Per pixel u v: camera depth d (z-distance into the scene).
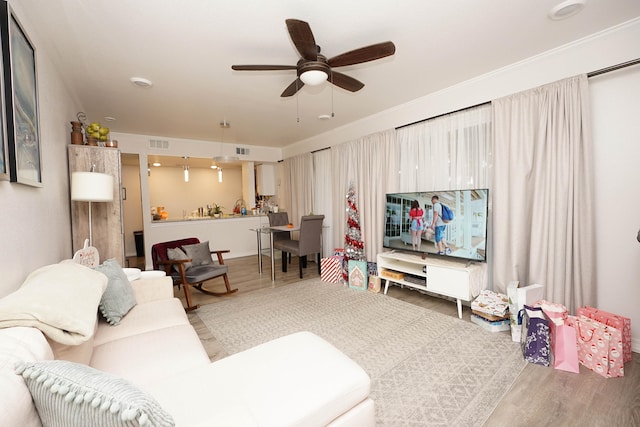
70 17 1.86
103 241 2.78
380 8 1.88
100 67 2.57
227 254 6.27
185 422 0.93
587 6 1.89
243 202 7.18
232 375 1.21
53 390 0.63
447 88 3.25
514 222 2.64
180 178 7.51
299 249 4.50
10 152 1.32
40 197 1.81
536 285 2.44
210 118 4.23
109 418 0.57
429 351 2.23
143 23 1.96
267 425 0.96
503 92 2.79
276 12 1.89
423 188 3.56
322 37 2.21
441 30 2.15
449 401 1.69
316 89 3.23
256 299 3.55
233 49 2.35
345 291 3.80
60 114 2.50
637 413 1.56
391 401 1.70
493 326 2.54
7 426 0.57
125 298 1.97
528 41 2.32
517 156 2.63
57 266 1.47
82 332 1.11
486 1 1.83
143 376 1.30
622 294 2.22
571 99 2.32
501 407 1.63
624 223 2.20
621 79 2.17
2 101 1.26
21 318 0.98
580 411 1.58
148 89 3.10
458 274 2.84
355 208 4.22
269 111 3.97
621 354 1.86
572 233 2.33
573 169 2.31
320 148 5.38
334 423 1.12
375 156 4.05
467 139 3.12
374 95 3.46
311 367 1.27
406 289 3.84
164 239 5.52
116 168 2.81
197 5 1.80
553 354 2.05
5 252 1.29
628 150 2.16
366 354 2.21
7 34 1.30
